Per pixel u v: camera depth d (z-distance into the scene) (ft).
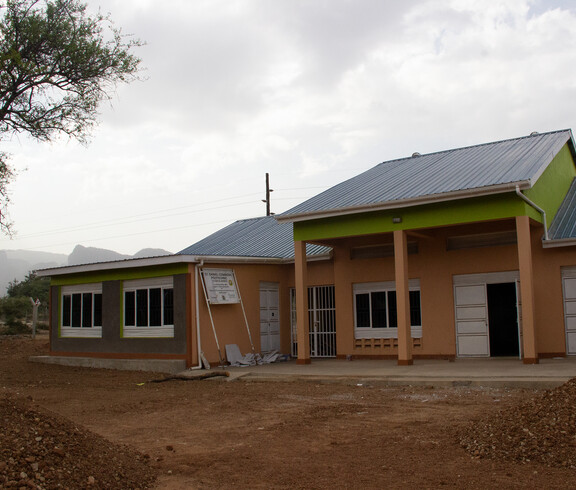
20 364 71.46
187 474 22.38
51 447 20.79
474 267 59.36
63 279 73.05
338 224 58.75
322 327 70.13
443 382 42.11
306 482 20.89
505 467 21.40
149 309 63.31
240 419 33.55
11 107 57.77
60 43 56.59
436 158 73.61
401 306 54.19
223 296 61.93
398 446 25.34
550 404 25.80
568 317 55.11
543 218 55.36
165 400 41.88
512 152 63.57
